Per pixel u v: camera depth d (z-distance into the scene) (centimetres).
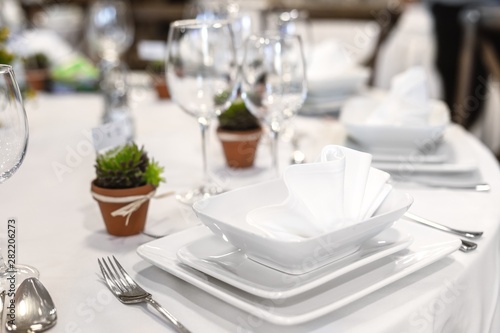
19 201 99
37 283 63
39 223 89
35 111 167
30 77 186
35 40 200
